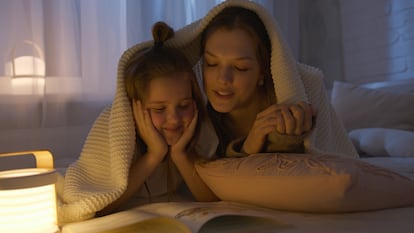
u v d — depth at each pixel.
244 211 0.60
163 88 0.74
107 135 0.79
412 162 1.01
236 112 0.87
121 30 1.70
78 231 0.57
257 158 0.69
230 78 0.76
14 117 1.44
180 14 1.83
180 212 0.59
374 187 0.58
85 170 0.79
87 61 1.60
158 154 0.78
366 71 2.13
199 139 0.83
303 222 0.55
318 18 2.37
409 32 1.91
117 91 0.77
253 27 0.79
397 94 1.65
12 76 1.44
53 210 0.59
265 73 0.83
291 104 0.75
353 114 1.68
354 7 2.19
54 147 1.51
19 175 0.57
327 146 0.91
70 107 1.56
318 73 0.93
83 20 1.59
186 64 0.80
